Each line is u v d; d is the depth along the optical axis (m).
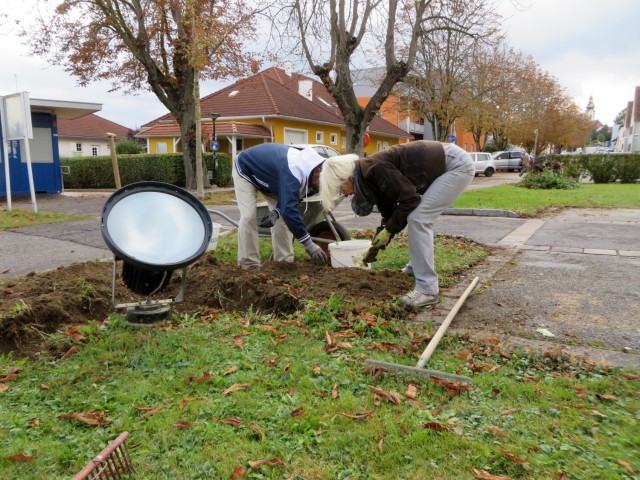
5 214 10.42
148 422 2.35
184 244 3.41
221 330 3.53
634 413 2.44
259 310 4.00
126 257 3.14
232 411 2.42
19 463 2.06
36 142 16.61
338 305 3.86
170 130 27.16
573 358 3.04
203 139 21.38
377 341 3.33
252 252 5.12
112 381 2.80
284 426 2.30
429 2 15.71
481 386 2.70
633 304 4.16
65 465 2.07
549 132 52.31
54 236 8.03
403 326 3.61
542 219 10.45
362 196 3.98
